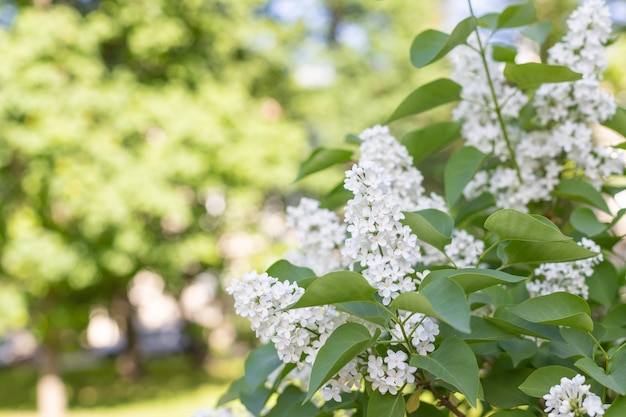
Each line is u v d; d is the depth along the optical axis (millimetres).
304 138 11445
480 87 1950
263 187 10867
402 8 13031
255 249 11945
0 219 10195
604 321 1669
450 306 1152
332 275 1205
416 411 1437
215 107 10211
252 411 1646
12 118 9555
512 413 1369
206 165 10047
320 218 1777
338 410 1598
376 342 1307
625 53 7488
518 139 1976
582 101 1842
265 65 12023
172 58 11055
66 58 9578
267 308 1342
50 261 9594
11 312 10023
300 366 1396
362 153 1706
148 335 25766
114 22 10289
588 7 1812
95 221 9234
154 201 9391
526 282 1662
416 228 1427
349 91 12617
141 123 9875
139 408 12812
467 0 1613
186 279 14875
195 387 15227
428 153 2043
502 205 1918
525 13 1826
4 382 18047
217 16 11172
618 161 1877
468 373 1229
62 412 11930
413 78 12922
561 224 1991
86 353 23359
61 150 9297
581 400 1240
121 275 11945
